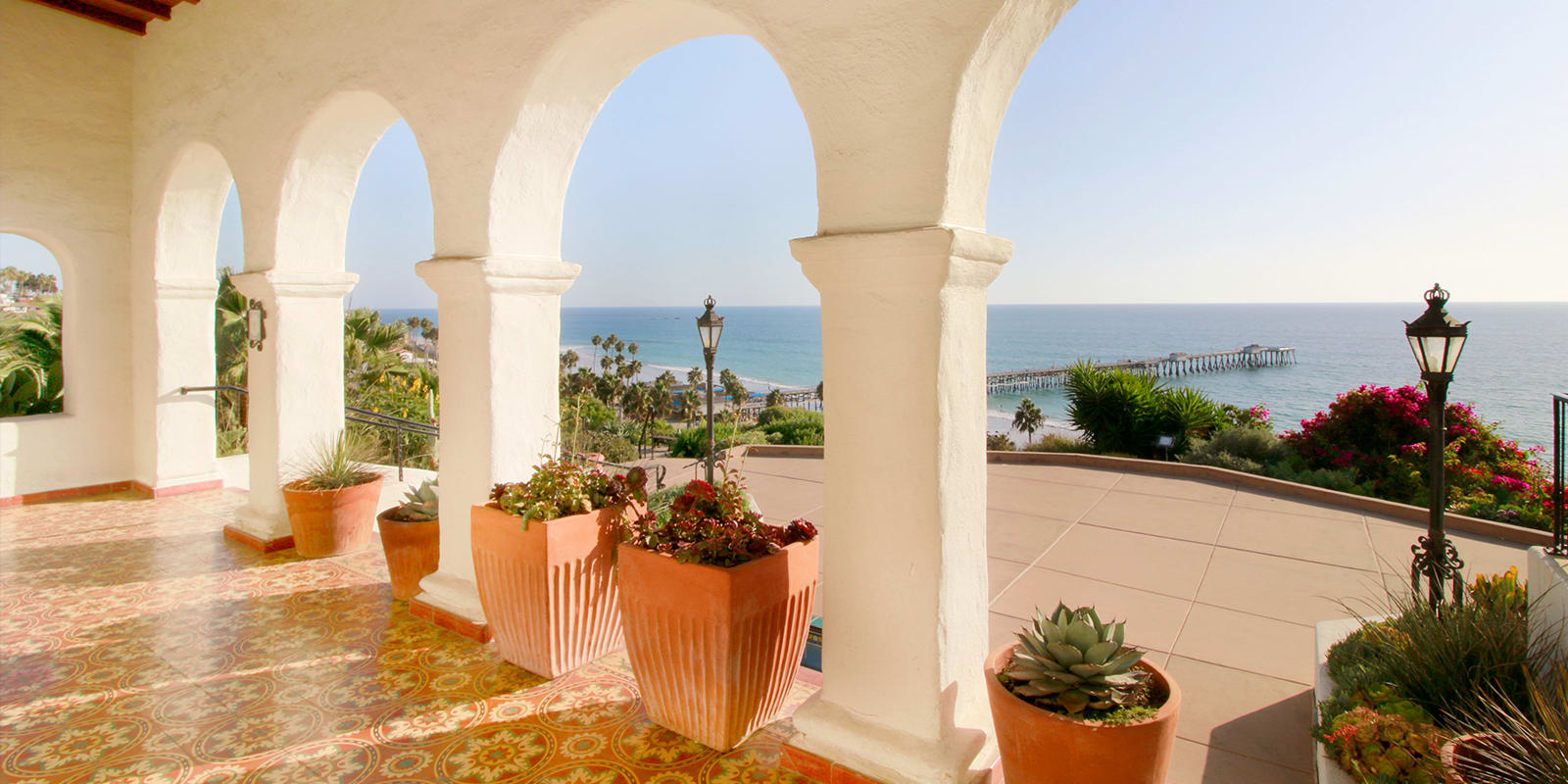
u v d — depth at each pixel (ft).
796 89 8.22
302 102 15.57
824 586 8.48
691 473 29.68
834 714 8.38
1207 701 11.71
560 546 10.59
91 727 9.74
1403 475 28.04
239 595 14.44
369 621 13.15
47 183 21.08
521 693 10.57
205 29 18.60
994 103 7.71
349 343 41.29
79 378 22.22
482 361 12.24
